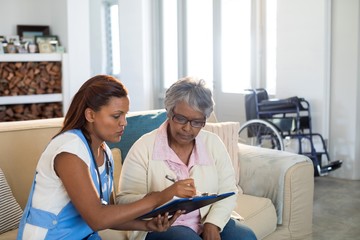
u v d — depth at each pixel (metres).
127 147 2.62
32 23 6.61
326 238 3.55
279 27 5.55
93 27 7.54
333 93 5.27
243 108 6.05
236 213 2.34
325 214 4.08
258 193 2.90
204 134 2.16
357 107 5.14
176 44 6.60
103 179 1.73
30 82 6.09
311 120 5.39
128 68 6.60
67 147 1.58
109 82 1.66
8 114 6.07
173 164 2.02
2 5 6.45
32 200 1.63
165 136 2.06
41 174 1.60
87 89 1.65
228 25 6.11
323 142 5.12
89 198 1.56
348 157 5.23
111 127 1.66
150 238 1.94
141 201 1.63
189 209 1.74
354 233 3.65
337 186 4.95
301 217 2.83
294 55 5.47
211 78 6.32
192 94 1.90
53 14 6.54
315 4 5.23
